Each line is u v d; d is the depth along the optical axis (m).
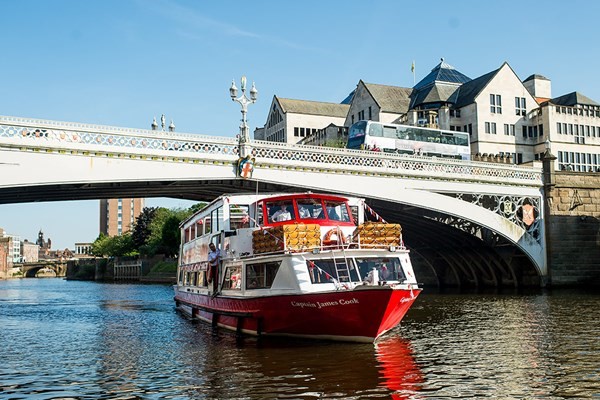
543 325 22.78
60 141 27.45
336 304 17.14
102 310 35.19
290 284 17.95
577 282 45.81
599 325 22.50
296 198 20.31
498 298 37.62
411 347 17.56
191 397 11.92
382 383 12.87
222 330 22.45
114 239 135.38
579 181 46.56
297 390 12.27
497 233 43.09
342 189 35.62
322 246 18.11
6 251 167.38
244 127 32.44
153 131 29.86
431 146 43.97
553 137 62.41
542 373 13.85
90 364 15.78
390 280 18.66
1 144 26.08
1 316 31.48
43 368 15.34
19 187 28.66
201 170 31.02
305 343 18.17
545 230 45.41
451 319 25.69
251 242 20.69
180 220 94.88
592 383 12.84
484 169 42.09
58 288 76.25
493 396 11.77
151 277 96.06
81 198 36.00
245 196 21.86
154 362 15.77
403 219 42.69
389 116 67.12
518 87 64.38
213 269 22.64
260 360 15.55
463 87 67.25
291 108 76.00
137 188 33.16
